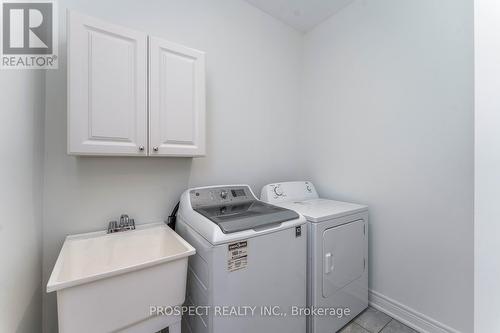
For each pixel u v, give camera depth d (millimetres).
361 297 1713
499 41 1104
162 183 1575
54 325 1230
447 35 1390
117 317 872
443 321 1426
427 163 1489
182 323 1394
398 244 1647
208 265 1049
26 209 959
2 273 727
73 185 1274
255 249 1139
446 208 1409
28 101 998
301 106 2418
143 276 924
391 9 1668
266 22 2125
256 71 2064
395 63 1646
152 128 1252
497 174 1126
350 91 1957
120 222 1368
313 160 2307
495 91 1118
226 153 1883
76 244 1158
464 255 1337
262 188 1945
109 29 1129
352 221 1631
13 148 835
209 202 1479
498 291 1135
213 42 1788
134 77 1199
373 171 1793
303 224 1360
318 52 2254
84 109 1074
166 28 1563
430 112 1471
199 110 1435
